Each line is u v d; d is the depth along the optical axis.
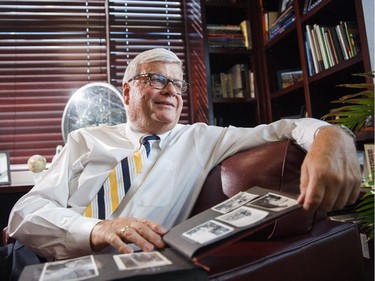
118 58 2.33
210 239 0.49
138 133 1.20
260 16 2.17
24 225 0.89
